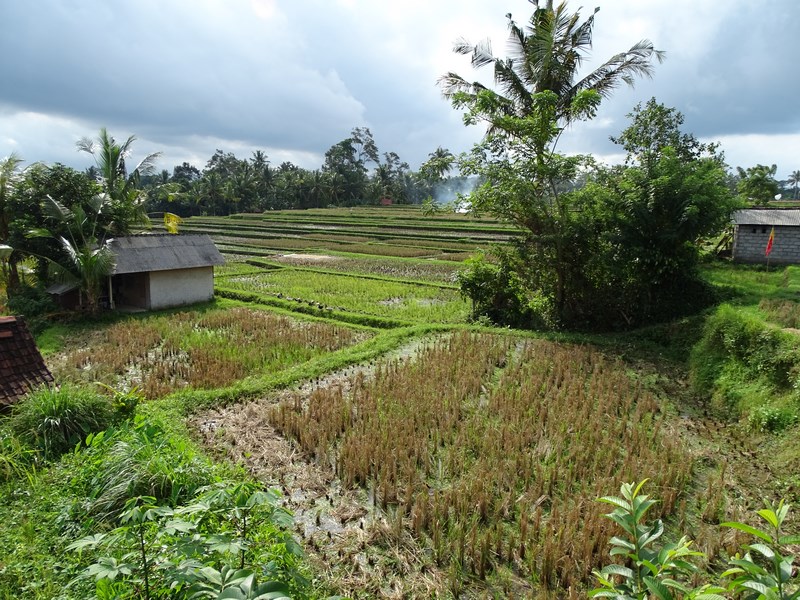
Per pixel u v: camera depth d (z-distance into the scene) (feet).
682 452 29.17
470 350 48.32
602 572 10.79
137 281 71.87
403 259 118.93
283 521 13.79
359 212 244.22
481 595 19.16
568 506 24.25
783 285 61.05
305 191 294.46
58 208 64.64
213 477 22.17
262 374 44.01
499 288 60.29
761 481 26.89
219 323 61.98
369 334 58.29
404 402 35.35
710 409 36.37
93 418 28.50
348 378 41.91
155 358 48.91
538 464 26.03
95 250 64.95
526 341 52.75
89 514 20.86
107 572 11.88
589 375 42.29
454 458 27.91
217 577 10.18
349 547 21.54
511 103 61.57
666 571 11.30
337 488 26.03
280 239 165.37
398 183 344.90
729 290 55.16
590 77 61.62
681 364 45.24
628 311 55.11
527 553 20.98
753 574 9.14
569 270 56.13
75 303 69.21
